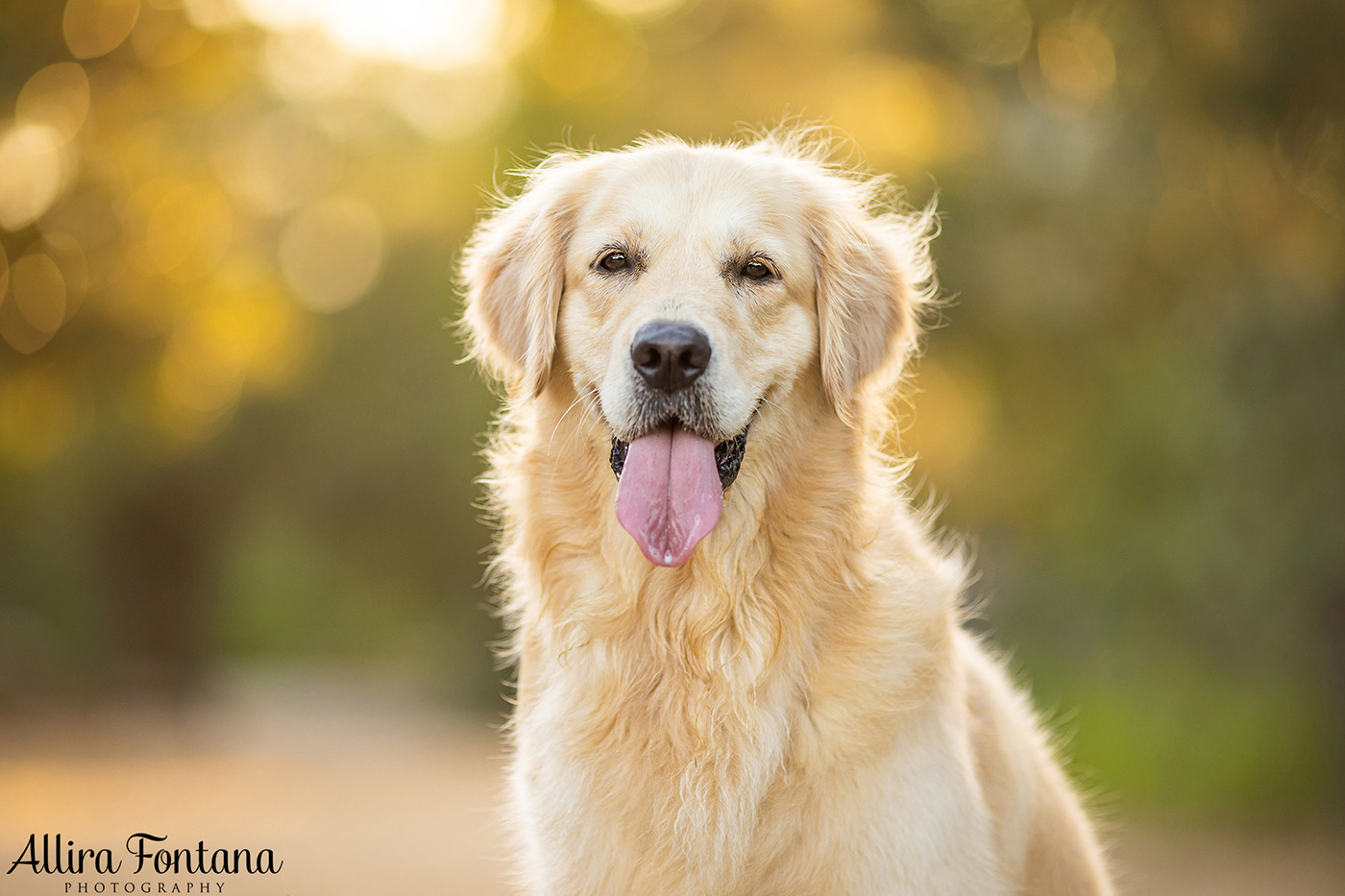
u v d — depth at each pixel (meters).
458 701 32.34
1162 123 13.17
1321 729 13.09
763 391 4.63
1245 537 12.12
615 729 4.48
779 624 4.47
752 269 4.73
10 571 31.86
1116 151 13.80
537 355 4.84
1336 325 11.89
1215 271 13.30
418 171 27.61
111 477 27.62
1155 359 14.31
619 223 4.77
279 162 24.89
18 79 14.94
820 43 17.94
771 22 19.22
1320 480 11.84
